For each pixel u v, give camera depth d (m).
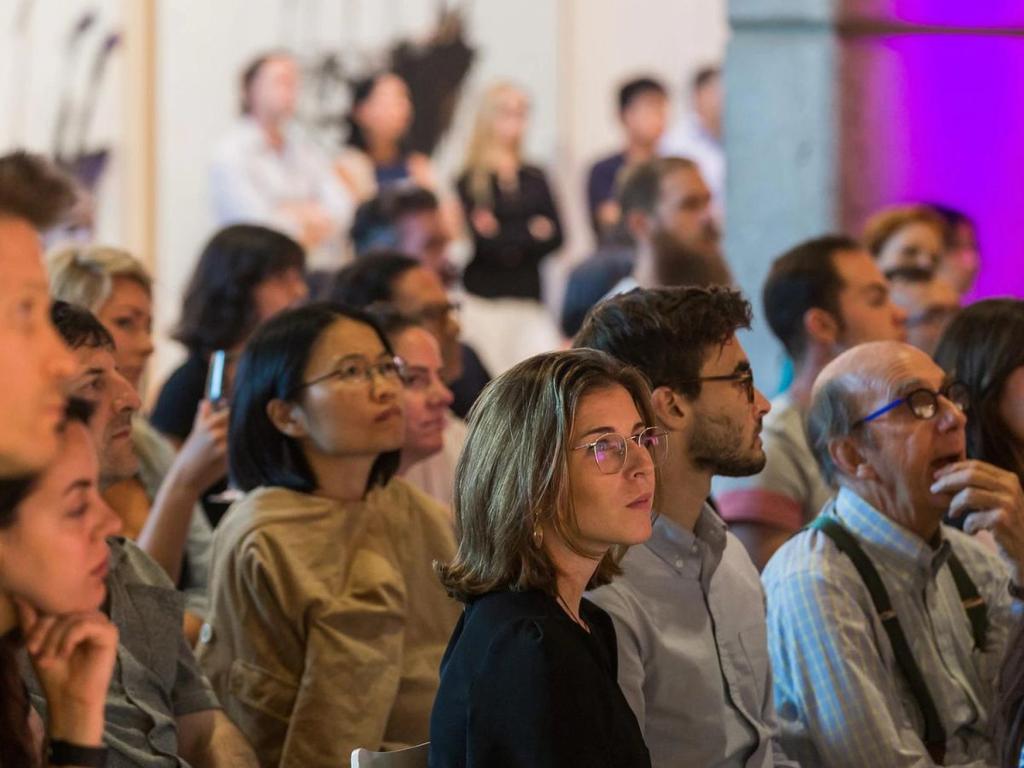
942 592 5.17
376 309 6.29
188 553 6.28
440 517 5.77
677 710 4.34
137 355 6.34
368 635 5.21
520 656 3.47
